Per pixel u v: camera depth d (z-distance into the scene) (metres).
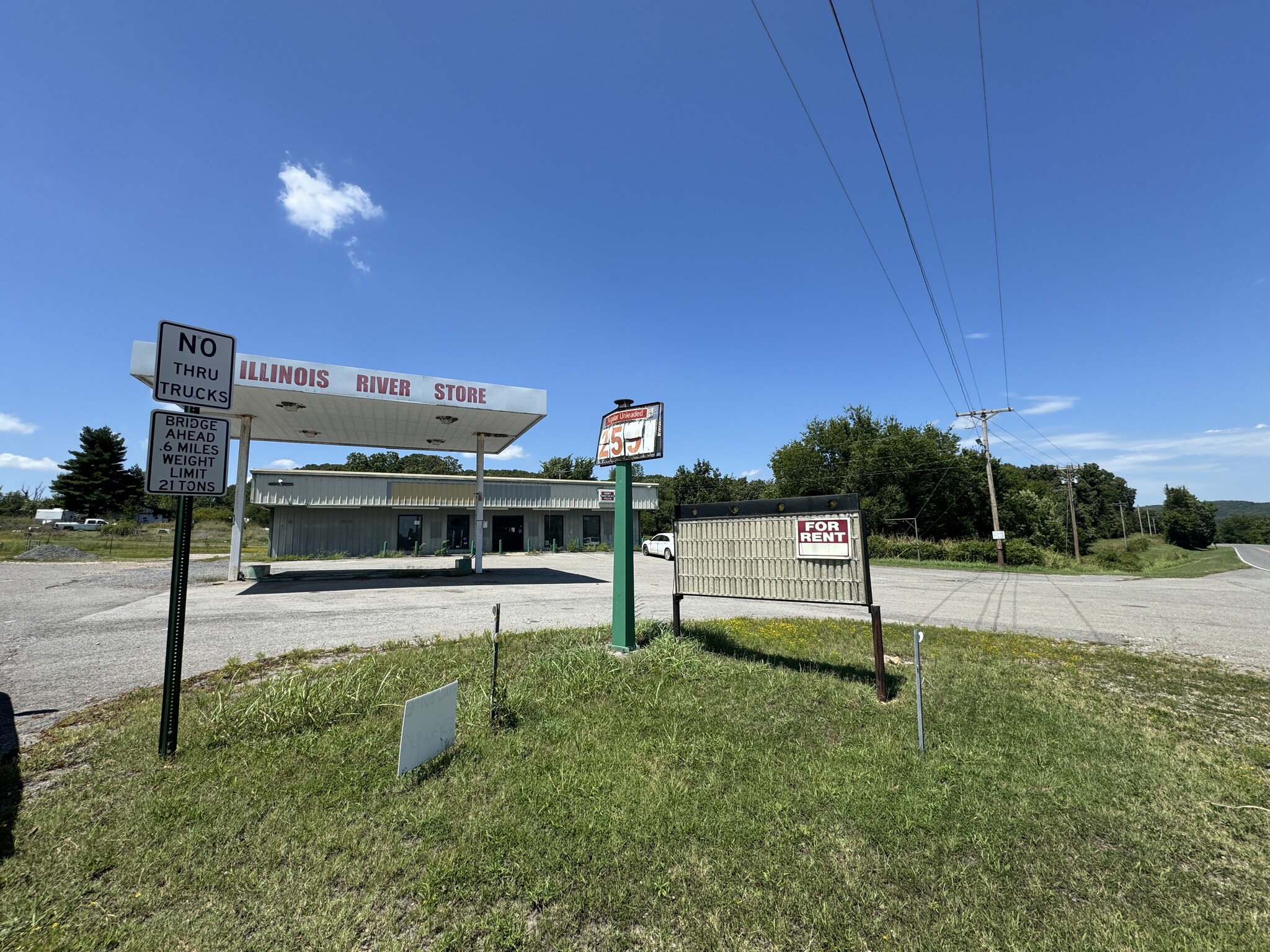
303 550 26.48
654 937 2.21
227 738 3.99
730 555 6.64
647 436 6.74
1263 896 2.55
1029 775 3.68
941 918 2.34
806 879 2.55
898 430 45.50
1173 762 3.96
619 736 4.16
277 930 2.20
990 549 31.19
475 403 14.98
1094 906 2.45
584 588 15.45
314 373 13.31
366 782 3.37
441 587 15.10
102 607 10.87
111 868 2.57
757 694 5.23
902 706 5.05
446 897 2.40
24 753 3.78
